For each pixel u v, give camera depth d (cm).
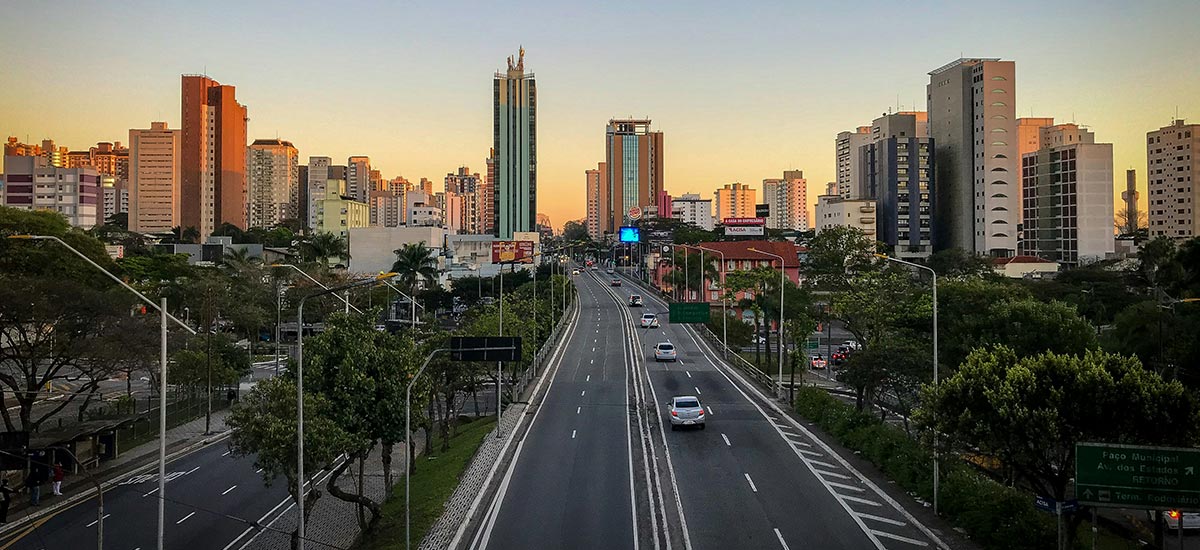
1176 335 4922
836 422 4669
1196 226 17162
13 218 5906
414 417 3500
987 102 15912
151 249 13250
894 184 16425
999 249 15950
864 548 2853
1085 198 15662
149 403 5784
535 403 5844
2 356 4484
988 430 2750
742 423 5094
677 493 3575
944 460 3175
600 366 7619
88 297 4484
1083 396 2680
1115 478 2405
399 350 3506
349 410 3195
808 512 3281
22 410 4378
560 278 11781
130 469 4594
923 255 16188
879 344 4856
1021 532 2762
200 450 5144
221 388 6700
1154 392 2602
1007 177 15925
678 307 6912
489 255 17638
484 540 3012
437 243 15288
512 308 7462
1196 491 2344
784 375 7812
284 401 2986
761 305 7712
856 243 11025
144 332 4556
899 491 3575
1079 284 10575
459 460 4247
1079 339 4803
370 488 4166
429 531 3152
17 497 3891
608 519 3228
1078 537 2766
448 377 4719
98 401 6191
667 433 4819
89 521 3572
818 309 7419
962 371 2983
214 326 8912
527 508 3397
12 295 4234
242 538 3347
